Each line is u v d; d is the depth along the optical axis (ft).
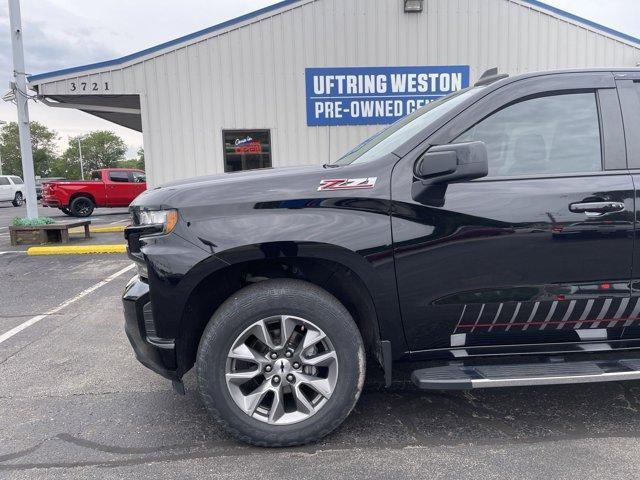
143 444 8.71
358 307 8.92
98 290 20.13
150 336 8.38
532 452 8.21
